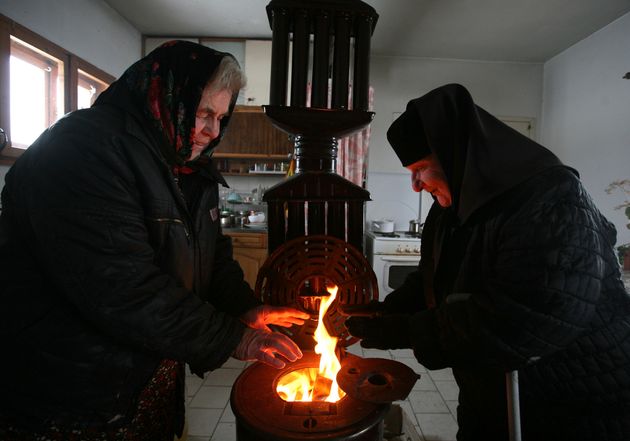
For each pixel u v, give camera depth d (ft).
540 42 10.69
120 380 2.56
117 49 9.82
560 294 2.02
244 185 12.41
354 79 3.54
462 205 2.43
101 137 2.33
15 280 2.40
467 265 2.53
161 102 2.65
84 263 2.20
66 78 7.97
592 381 2.30
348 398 2.58
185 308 2.47
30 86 7.52
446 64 12.07
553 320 2.04
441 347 2.44
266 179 12.37
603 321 2.32
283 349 2.56
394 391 2.59
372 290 3.49
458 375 3.01
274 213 3.59
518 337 2.10
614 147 9.44
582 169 10.50
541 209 2.14
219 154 11.54
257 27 10.46
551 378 2.39
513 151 2.37
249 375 2.95
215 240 3.40
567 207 2.13
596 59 10.00
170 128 2.70
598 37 9.93
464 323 2.28
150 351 2.41
